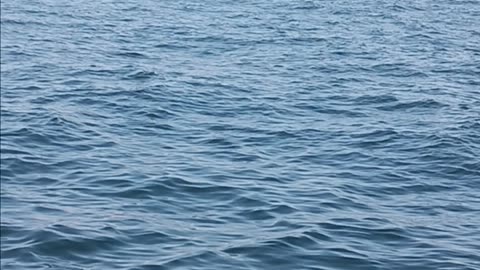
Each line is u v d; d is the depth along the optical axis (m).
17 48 31.95
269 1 50.09
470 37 37.94
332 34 37.31
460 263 12.15
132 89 24.45
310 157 18.08
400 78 27.55
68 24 39.25
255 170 16.88
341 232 13.23
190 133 20.11
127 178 16.05
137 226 13.34
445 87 26.02
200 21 40.94
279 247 12.43
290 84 26.16
